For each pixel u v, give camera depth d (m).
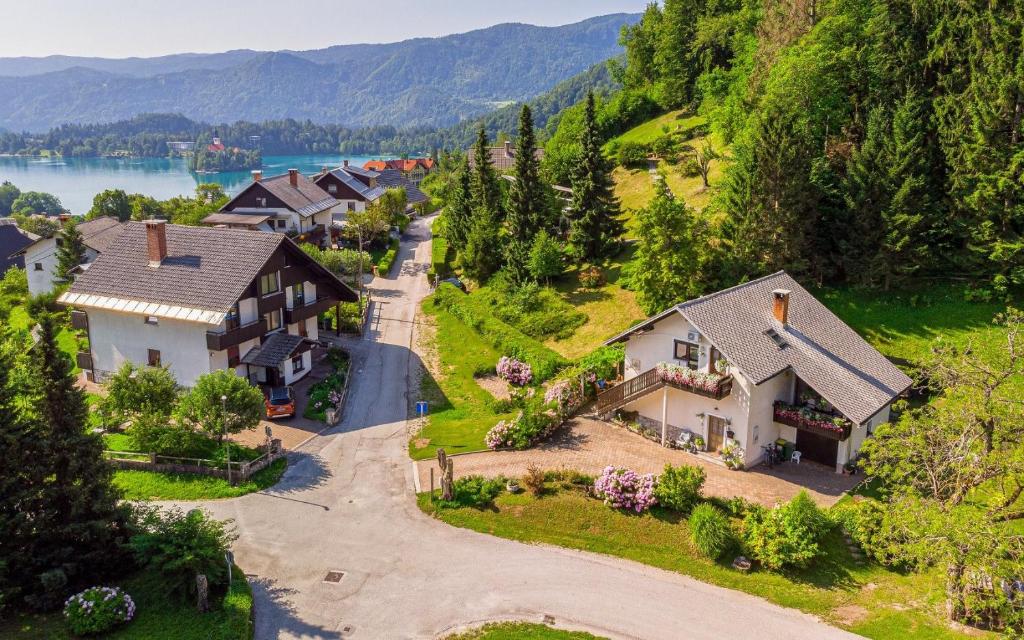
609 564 30.58
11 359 31.23
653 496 32.84
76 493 27.91
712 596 28.48
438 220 101.75
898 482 31.69
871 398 37.53
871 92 56.16
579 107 118.88
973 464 26.52
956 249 49.97
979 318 47.09
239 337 47.12
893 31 54.69
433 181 150.38
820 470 37.59
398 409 47.47
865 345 42.47
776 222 51.66
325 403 47.50
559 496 34.53
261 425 44.44
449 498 35.06
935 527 24.41
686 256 52.88
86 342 59.06
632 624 26.94
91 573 28.84
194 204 119.44
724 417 37.88
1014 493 26.56
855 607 27.55
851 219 51.59
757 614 27.38
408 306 69.81
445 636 26.39
